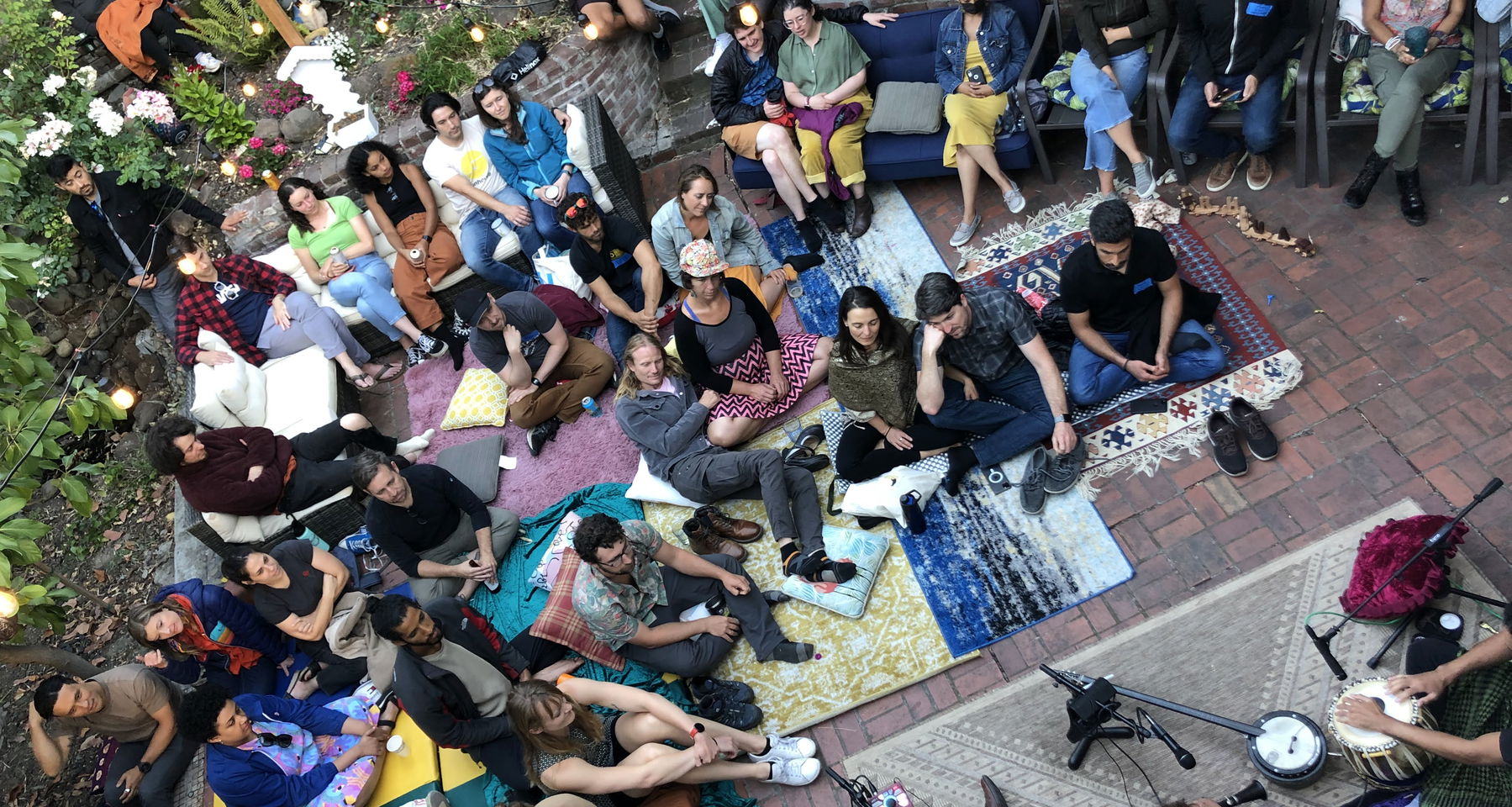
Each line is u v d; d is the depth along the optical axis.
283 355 6.40
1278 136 5.28
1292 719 3.70
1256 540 4.31
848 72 5.93
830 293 5.96
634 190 6.84
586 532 4.09
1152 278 4.45
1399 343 4.61
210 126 7.56
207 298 6.20
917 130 5.82
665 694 4.60
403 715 4.77
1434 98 4.69
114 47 7.71
